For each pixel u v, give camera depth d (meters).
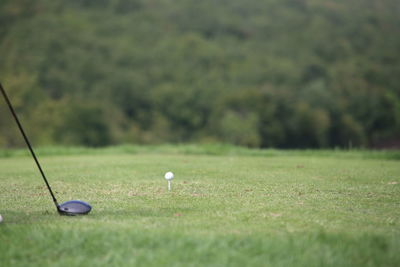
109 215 10.27
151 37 132.50
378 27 136.38
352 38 131.25
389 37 131.50
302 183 14.93
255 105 106.81
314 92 109.50
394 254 7.59
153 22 139.25
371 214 10.37
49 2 124.62
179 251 7.48
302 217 9.96
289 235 8.33
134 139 103.75
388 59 123.31
